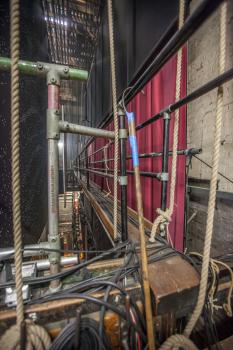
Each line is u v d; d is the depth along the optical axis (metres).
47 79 0.49
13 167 0.35
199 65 1.22
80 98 7.22
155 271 0.50
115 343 0.43
